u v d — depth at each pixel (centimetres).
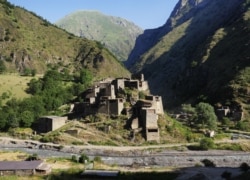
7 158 12275
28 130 17950
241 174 9481
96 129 16625
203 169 10638
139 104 17062
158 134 16250
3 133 17862
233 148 15862
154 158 13950
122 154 14500
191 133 17488
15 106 19975
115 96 18300
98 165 11431
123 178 9112
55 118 17212
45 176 9044
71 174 9350
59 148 15212
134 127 16412
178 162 13688
